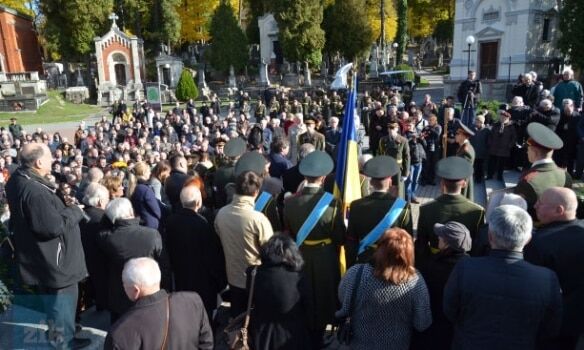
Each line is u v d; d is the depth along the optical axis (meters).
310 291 3.50
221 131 15.96
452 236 3.29
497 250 2.75
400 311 3.02
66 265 3.88
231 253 4.02
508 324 2.63
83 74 47.34
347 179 5.25
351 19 40.47
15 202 3.73
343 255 4.57
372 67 40.12
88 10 42.19
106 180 5.21
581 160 8.86
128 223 3.89
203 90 39.03
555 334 2.75
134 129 19.67
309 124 9.50
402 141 8.84
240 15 55.59
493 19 26.67
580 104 10.51
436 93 32.62
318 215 3.94
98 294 4.61
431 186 11.12
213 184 6.33
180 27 49.06
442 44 59.94
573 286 3.17
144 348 2.57
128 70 42.38
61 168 11.48
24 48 48.38
